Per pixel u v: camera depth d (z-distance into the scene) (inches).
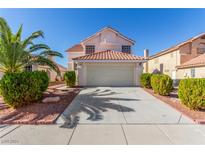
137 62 701.3
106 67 719.1
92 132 208.7
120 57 709.3
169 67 989.8
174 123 243.9
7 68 435.5
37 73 382.6
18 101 315.6
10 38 420.5
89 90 569.3
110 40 892.0
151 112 302.7
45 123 240.7
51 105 340.2
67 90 571.8
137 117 273.1
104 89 592.7
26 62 447.5
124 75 721.0
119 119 262.7
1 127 226.7
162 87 460.4
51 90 570.6
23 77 322.0
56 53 474.3
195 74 749.9
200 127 227.3
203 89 294.0
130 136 196.7
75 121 252.2
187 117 270.7
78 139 188.5
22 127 226.7
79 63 710.5
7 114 278.4
